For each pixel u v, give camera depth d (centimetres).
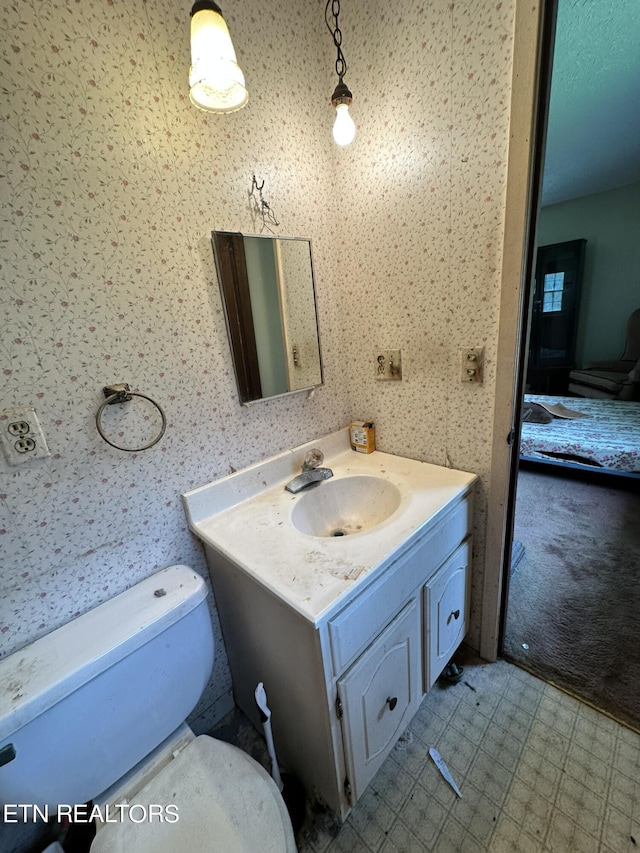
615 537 198
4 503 74
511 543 123
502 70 84
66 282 77
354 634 79
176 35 86
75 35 71
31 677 69
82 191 76
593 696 120
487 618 131
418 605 100
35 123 69
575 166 301
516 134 85
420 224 109
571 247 395
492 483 116
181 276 94
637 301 383
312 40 113
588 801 94
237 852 66
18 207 69
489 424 111
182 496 102
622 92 190
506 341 101
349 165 121
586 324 420
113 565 91
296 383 127
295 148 114
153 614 82
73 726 70
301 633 76
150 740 83
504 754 106
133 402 90
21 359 73
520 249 92
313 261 125
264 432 121
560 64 165
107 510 88
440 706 121
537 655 135
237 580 94
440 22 90
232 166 100
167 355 94
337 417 146
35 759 66
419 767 105
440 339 115
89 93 75
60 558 82
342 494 126
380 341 131
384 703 93
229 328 105
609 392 328
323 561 83
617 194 371
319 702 80
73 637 78
